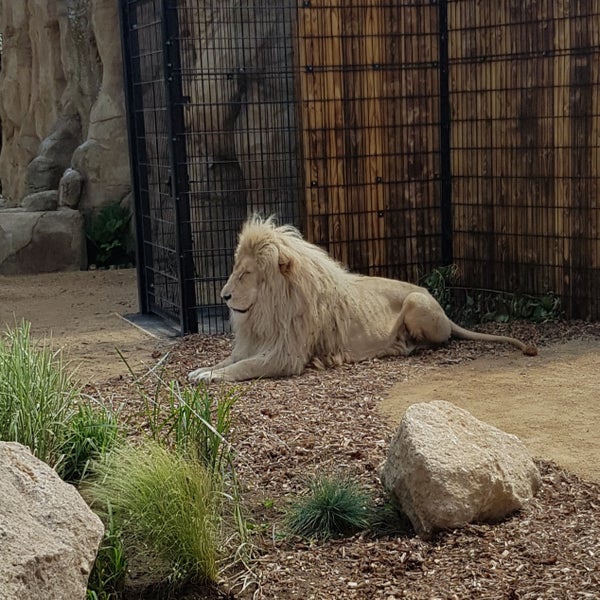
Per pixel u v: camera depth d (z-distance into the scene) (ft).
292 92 35.14
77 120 53.16
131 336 32.40
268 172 35.45
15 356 17.79
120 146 48.70
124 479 15.44
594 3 29.37
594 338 28.66
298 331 25.70
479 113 32.30
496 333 30.04
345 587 14.26
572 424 20.58
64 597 11.70
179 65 30.89
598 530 15.31
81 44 51.60
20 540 11.60
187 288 31.83
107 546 14.61
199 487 15.43
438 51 32.60
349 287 27.50
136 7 35.35
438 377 24.90
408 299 27.99
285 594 14.21
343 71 31.99
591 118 29.86
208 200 36.55
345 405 22.45
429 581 14.19
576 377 24.29
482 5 31.65
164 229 35.32
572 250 30.81
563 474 17.80
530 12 30.66
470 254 33.27
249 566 15.08
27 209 50.26
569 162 30.48
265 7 34.45
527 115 31.19
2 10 61.82
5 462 12.98
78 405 18.52
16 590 11.00
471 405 22.27
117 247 48.52
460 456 15.94
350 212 32.71
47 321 35.50
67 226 47.32
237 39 34.68
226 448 17.75
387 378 24.91
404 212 33.22
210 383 24.73
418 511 15.65
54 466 16.39
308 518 16.22
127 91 35.76
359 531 16.15
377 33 32.09
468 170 32.86
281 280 25.54
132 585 14.79
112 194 49.08
